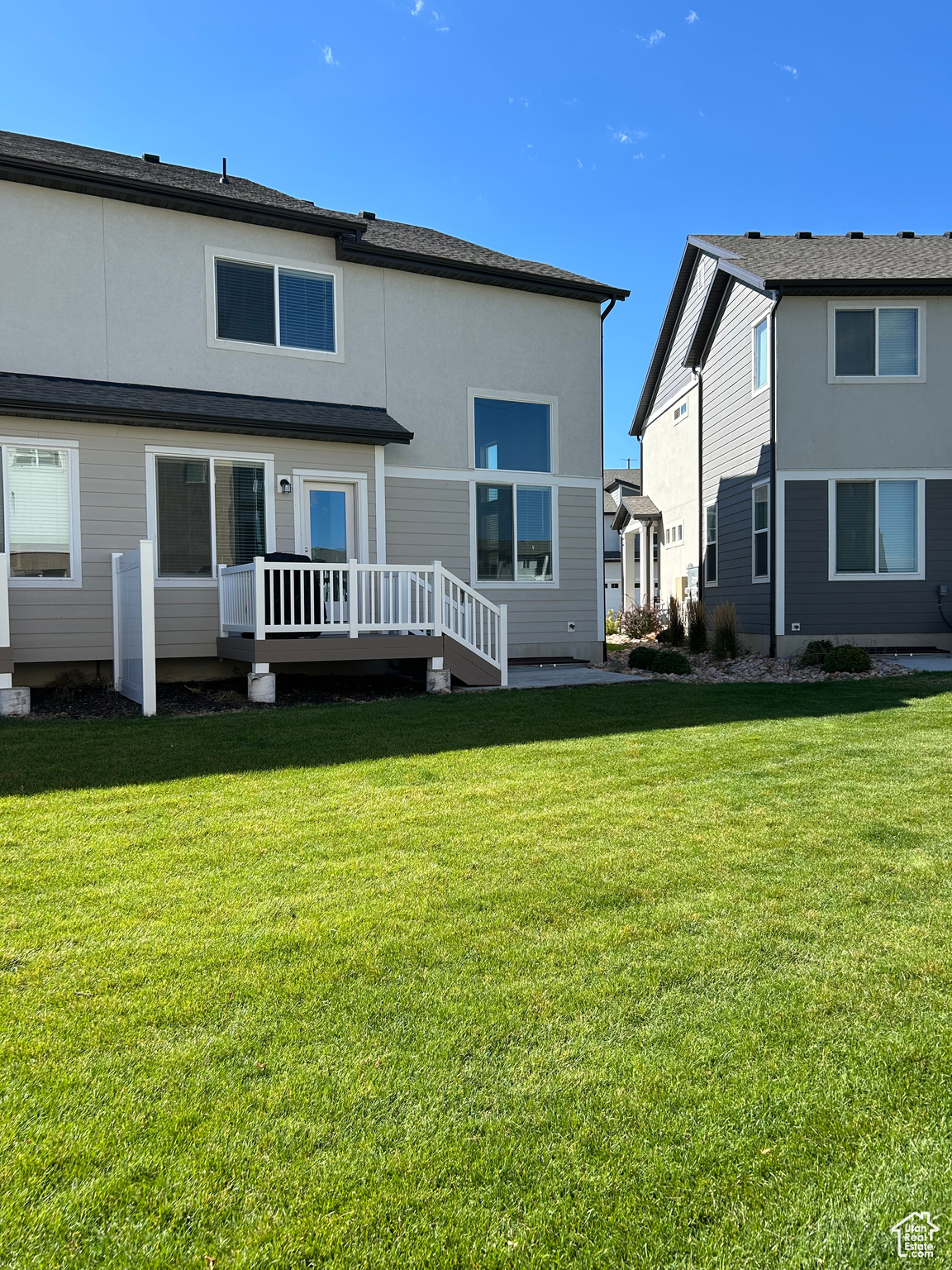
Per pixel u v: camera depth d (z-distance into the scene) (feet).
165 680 37.11
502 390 45.60
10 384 33.60
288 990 9.55
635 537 104.88
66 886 12.81
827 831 15.17
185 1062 8.16
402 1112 7.40
